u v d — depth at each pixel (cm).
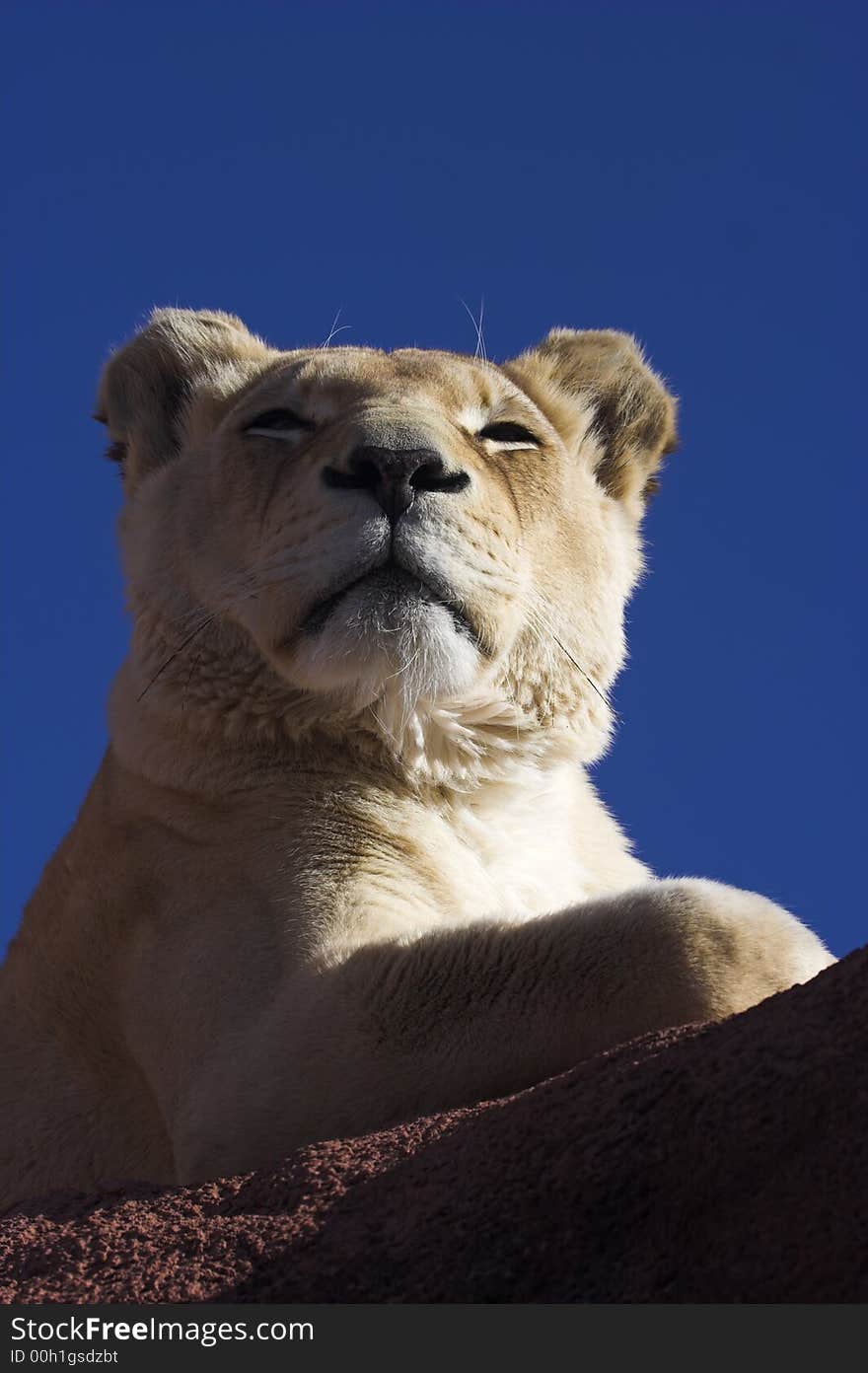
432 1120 647
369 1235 571
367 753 1009
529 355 1225
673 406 1236
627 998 762
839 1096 515
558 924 798
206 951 916
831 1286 495
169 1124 905
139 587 1075
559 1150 558
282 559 980
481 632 990
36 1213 691
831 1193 504
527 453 1102
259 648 998
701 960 757
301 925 898
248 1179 653
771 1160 519
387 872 949
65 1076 1009
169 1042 913
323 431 1029
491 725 1049
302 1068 813
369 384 1065
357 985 820
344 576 964
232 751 999
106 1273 603
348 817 972
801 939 779
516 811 1075
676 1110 543
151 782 1009
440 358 1138
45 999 1026
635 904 786
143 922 970
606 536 1148
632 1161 541
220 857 959
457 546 977
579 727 1092
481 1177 568
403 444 974
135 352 1191
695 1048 562
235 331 1210
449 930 819
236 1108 829
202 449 1098
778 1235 509
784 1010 555
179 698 1016
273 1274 575
